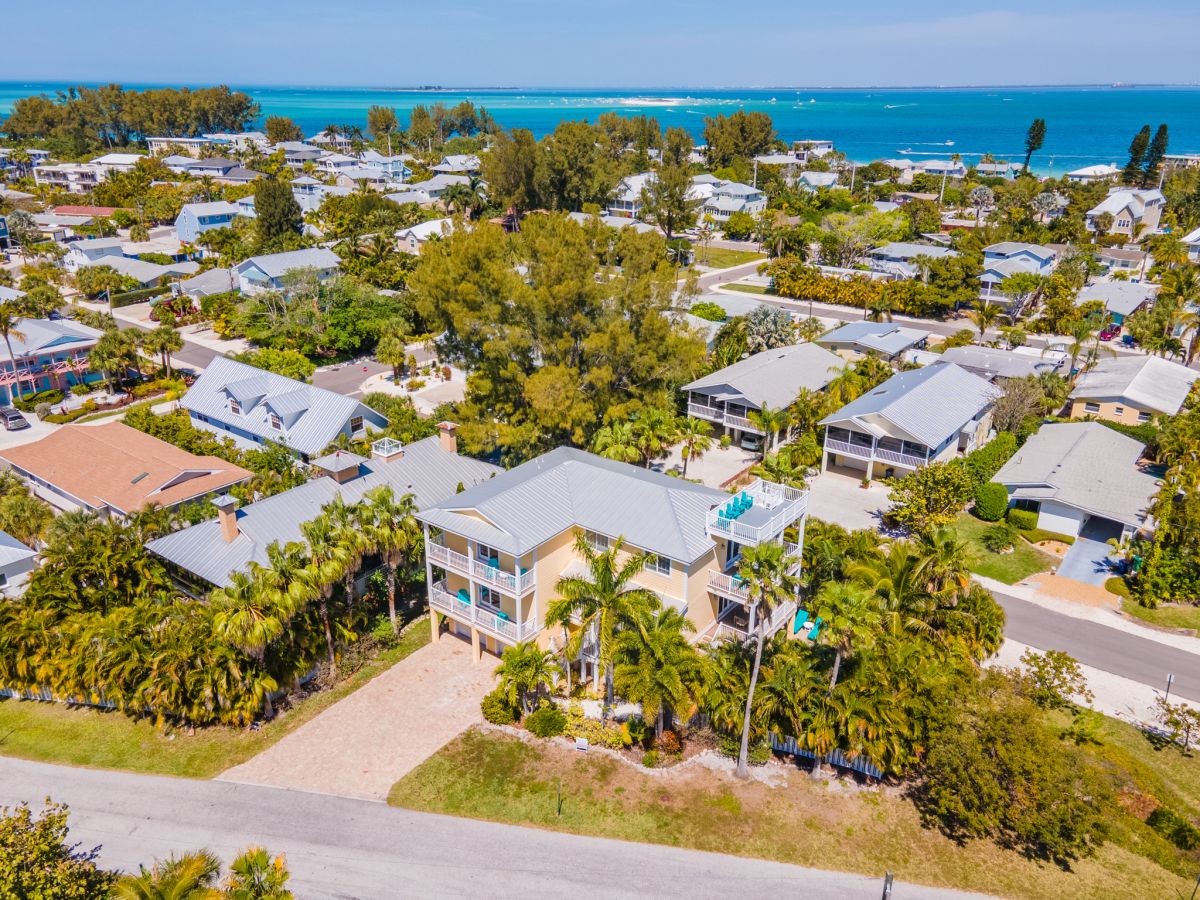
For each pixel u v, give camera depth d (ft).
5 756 118.93
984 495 185.68
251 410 208.23
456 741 121.19
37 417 238.27
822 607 108.88
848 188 586.45
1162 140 604.49
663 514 129.59
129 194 523.70
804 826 107.96
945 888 99.45
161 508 158.30
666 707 118.62
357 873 99.55
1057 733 120.26
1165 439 189.67
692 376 220.43
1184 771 117.19
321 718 125.49
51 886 82.02
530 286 184.75
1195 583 152.15
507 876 99.86
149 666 117.39
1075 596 157.79
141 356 282.56
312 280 297.74
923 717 107.34
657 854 103.35
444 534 139.54
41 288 304.09
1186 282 304.09
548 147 508.94
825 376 232.94
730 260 457.27
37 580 134.10
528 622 130.31
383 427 208.23
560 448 159.12
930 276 353.51
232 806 109.40
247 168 630.33
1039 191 536.42
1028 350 295.28
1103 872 101.60
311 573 119.14
